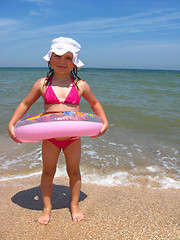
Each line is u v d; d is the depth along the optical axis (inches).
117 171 143.5
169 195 115.6
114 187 123.4
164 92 474.0
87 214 98.1
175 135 209.9
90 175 137.6
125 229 88.1
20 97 377.1
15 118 95.6
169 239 83.0
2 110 280.2
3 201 107.0
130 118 260.4
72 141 93.4
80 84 96.3
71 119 83.7
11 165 148.5
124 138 200.8
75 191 97.9
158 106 324.8
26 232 86.7
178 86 604.4
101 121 94.6
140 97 403.9
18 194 113.7
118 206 103.8
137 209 101.4
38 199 109.7
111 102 346.0
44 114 90.4
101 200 109.0
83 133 85.1
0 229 87.8
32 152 169.5
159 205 105.2
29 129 82.2
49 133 81.7
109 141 193.3
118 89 516.1
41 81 95.0
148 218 95.0
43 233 86.4
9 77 935.7
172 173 143.1
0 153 166.2
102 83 680.4
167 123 244.7
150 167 150.3
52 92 91.5
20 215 97.0
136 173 141.6
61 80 94.9
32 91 96.1
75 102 93.1
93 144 186.1
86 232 86.7
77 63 95.2
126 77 1075.3
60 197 112.1
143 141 194.9
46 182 96.3
